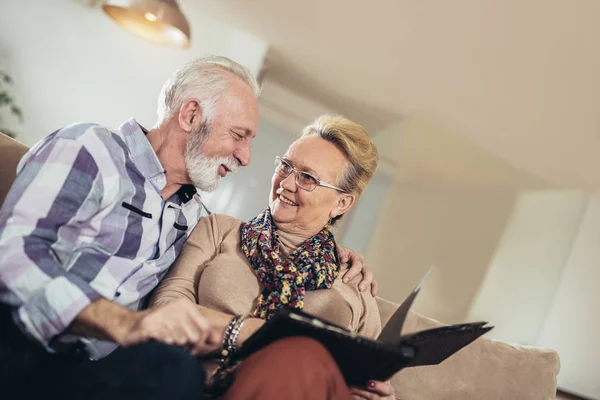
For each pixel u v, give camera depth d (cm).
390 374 114
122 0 388
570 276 519
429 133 568
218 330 136
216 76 151
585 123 432
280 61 586
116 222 138
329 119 176
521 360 192
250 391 98
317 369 100
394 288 632
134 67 565
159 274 156
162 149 151
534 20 353
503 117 477
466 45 411
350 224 655
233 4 506
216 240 169
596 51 356
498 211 588
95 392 105
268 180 636
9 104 547
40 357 114
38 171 123
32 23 553
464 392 182
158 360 107
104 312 107
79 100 564
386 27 433
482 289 573
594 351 479
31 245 114
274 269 157
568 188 534
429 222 635
